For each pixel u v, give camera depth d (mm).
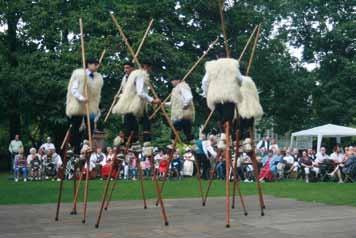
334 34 33344
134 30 25562
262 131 33438
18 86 25578
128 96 7863
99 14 26031
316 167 18391
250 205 9758
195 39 27641
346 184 16484
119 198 11547
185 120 10102
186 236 6348
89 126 7816
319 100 32844
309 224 7270
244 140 9141
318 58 35312
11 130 28969
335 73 34406
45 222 7660
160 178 19219
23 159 18891
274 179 18766
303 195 11953
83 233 6629
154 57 24906
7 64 26531
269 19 30859
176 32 27344
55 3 26359
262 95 31859
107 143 26062
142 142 8375
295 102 32688
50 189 14219
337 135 23438
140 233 6602
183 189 14141
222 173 19203
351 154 18250
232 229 6867
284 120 33344
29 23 27078
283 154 20328
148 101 7910
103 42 24641
